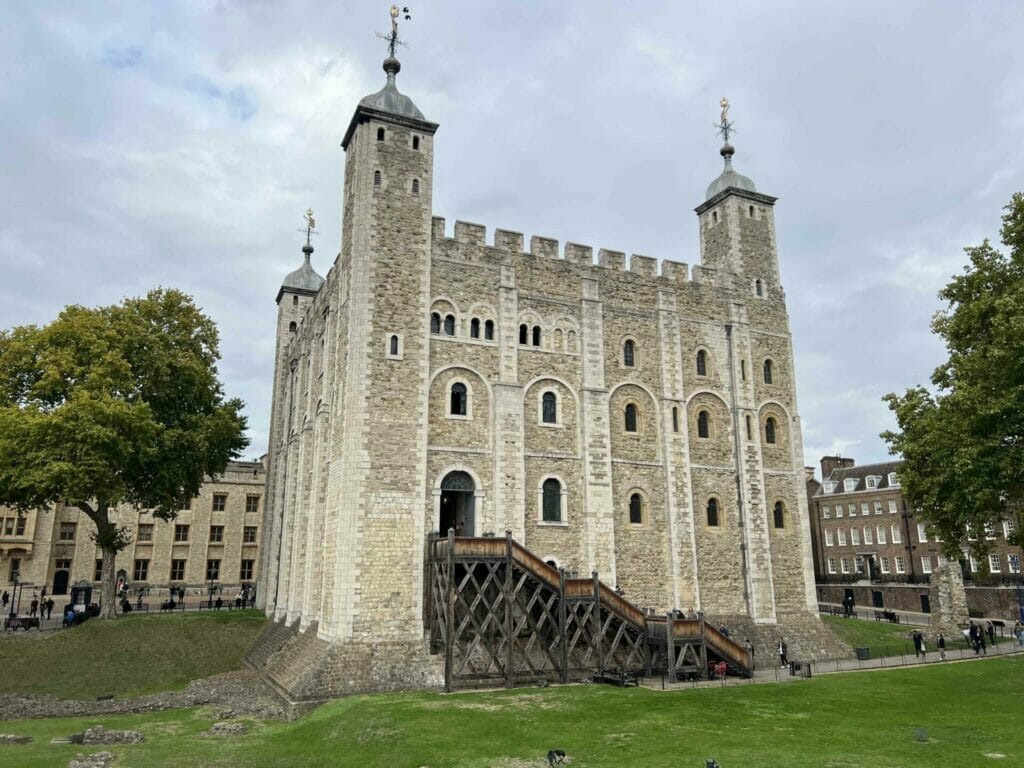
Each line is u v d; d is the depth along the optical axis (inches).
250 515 2598.4
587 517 1310.3
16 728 945.5
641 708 883.4
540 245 1395.2
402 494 1157.7
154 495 1566.2
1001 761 647.1
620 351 1429.6
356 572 1098.7
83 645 1368.1
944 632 1705.2
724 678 1103.6
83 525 2348.7
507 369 1299.2
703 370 1515.7
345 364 1219.2
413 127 1299.2
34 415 1365.7
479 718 837.2
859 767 631.8
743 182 1681.8
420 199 1278.3
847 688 1019.9
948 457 1040.2
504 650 1116.5
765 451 1549.0
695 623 1117.1
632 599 1328.7
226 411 1716.3
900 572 2751.0
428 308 1245.1
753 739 731.4
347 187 1348.4
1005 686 1031.0
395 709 885.8
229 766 742.5
